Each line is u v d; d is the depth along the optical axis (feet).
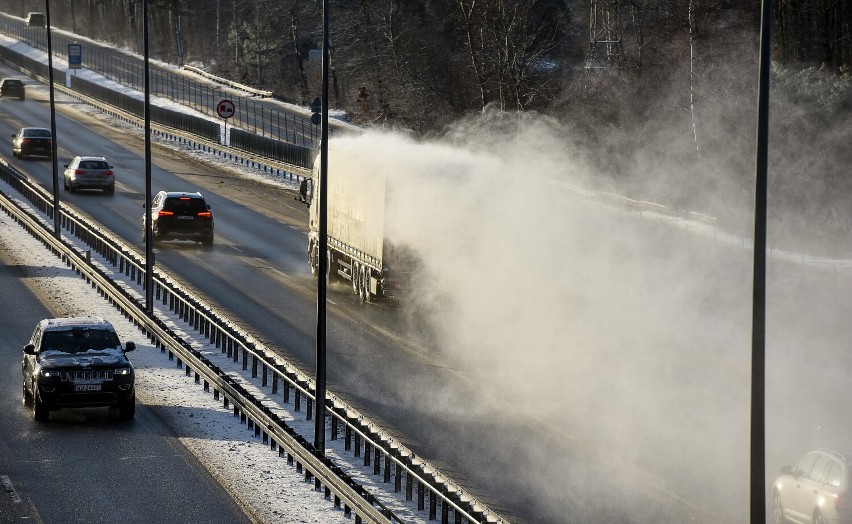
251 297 233.96
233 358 183.21
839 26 473.26
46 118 586.04
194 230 288.51
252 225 336.08
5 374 174.40
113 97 619.26
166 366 180.24
